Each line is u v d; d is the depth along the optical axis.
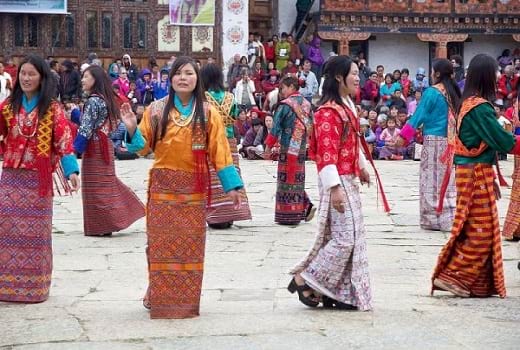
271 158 13.55
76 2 31.94
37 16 31.62
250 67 31.44
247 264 10.30
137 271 9.95
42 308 8.15
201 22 32.44
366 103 29.61
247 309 8.01
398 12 34.41
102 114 11.94
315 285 7.73
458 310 7.92
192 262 7.59
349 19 34.16
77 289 9.05
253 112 24.81
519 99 11.46
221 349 6.70
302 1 35.38
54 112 8.30
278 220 13.09
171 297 7.59
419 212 13.66
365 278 7.78
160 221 7.54
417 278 9.57
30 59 8.22
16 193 8.31
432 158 12.48
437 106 12.33
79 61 32.16
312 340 6.91
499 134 8.27
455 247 8.55
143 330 7.24
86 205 12.09
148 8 32.34
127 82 28.44
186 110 7.56
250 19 35.62
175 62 7.52
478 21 35.06
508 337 7.00
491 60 8.46
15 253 8.33
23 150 8.27
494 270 8.38
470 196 8.41
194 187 7.53
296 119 12.95
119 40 32.34
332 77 7.66
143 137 7.55
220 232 12.46
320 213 7.69
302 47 32.72
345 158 7.62
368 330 7.17
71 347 6.80
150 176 7.59
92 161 12.03
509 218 11.78
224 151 7.55
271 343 6.84
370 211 14.60
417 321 7.46
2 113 8.31
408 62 35.78
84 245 11.52
